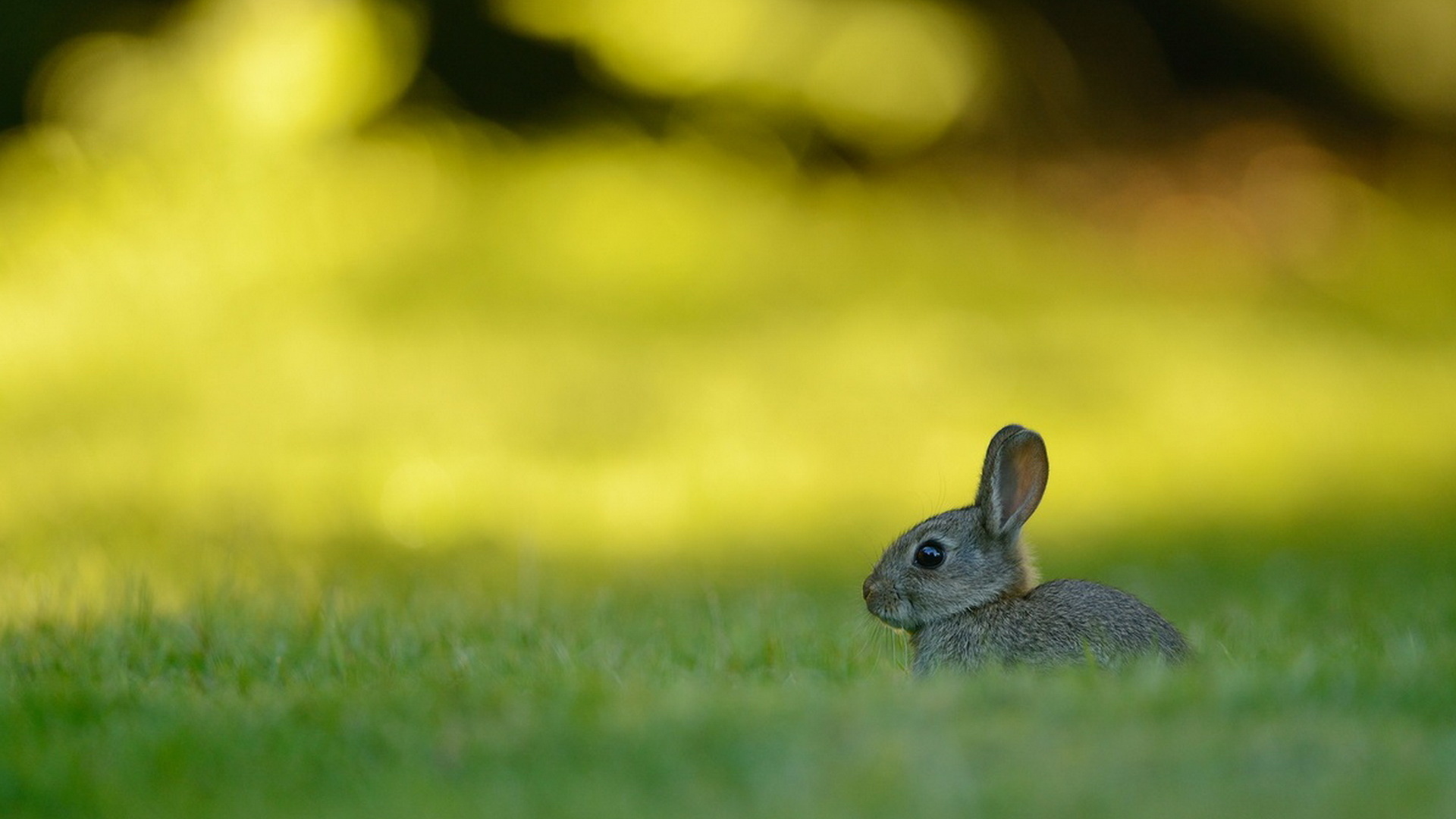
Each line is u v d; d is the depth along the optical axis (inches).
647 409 651.5
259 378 648.4
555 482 573.3
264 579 436.5
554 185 841.5
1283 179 987.3
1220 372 740.7
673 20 901.8
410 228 783.1
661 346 733.9
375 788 174.6
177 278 716.7
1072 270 888.9
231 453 578.9
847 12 917.2
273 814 169.8
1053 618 245.9
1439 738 179.6
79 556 463.2
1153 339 778.8
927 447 627.5
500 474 574.9
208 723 200.5
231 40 805.2
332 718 198.5
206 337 679.1
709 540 520.4
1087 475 611.2
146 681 246.1
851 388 685.9
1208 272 910.4
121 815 171.8
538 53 973.8
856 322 775.1
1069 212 956.0
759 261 820.6
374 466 571.5
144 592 310.0
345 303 730.2
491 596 386.3
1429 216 1053.2
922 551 263.0
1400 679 202.4
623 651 271.1
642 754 176.2
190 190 759.7
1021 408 678.5
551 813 162.2
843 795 161.3
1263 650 264.2
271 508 527.8
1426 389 764.6
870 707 187.9
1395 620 320.5
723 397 666.2
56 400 625.0
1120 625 240.1
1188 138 1047.0
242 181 764.0
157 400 629.6
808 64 912.9
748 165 915.4
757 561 490.0
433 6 960.9
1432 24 1089.4
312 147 794.8
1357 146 1101.1
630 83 919.0
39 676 248.7
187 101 789.9
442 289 757.3
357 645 269.0
